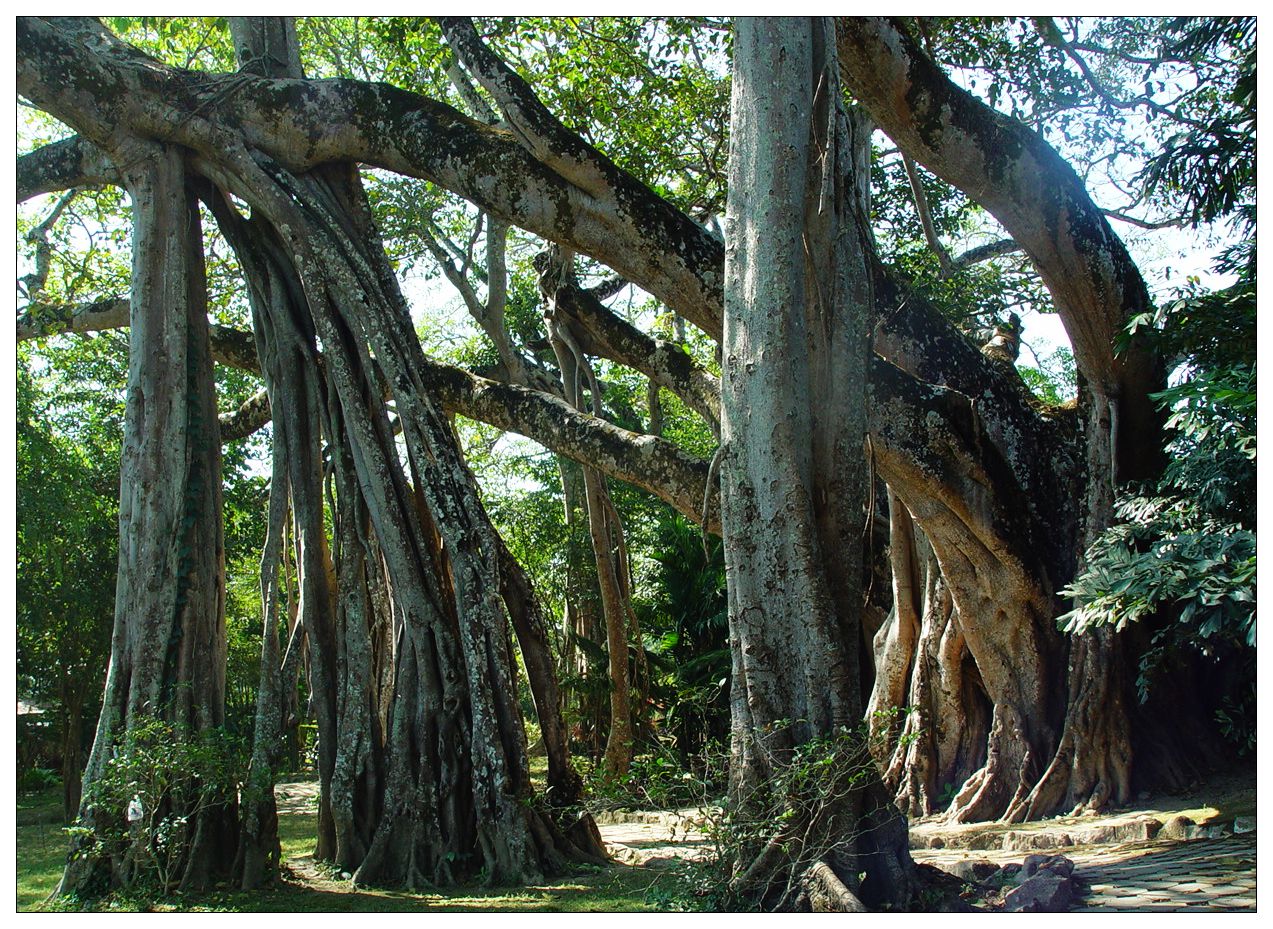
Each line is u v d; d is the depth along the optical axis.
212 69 17.22
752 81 7.49
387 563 10.37
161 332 10.25
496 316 18.36
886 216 17.27
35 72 10.17
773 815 6.75
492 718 9.87
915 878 6.91
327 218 10.65
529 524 26.75
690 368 14.07
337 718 10.36
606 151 15.41
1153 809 10.32
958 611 12.01
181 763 9.02
